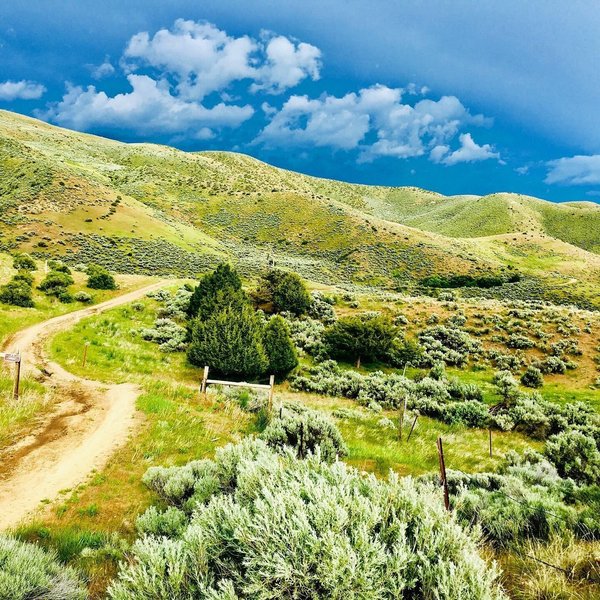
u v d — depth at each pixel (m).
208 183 174.38
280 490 4.22
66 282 43.47
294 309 41.97
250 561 3.47
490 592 3.34
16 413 12.98
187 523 6.48
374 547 3.42
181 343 29.50
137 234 87.81
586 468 11.59
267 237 124.19
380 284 86.12
